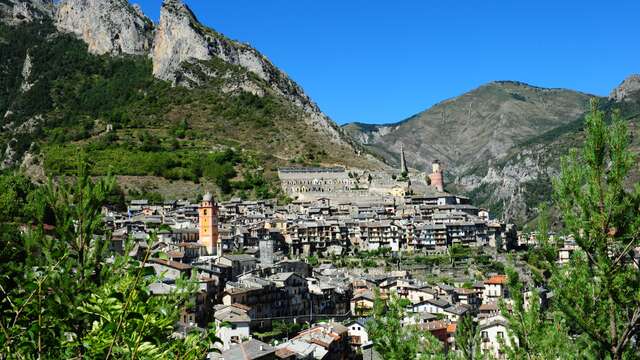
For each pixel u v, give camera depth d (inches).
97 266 1047.0
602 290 1268.5
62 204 1062.4
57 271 992.9
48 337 945.5
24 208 1069.1
